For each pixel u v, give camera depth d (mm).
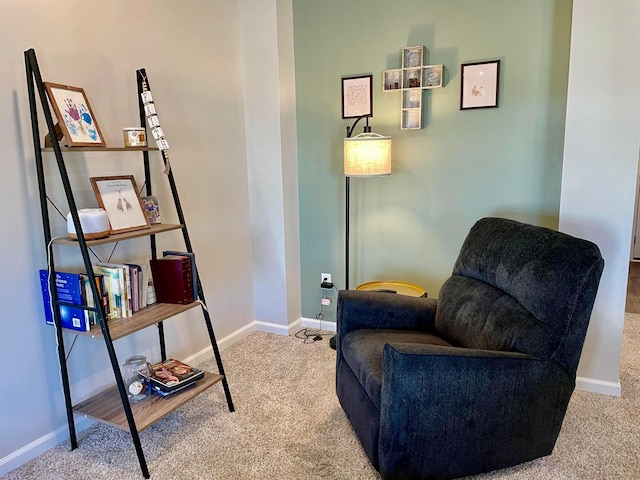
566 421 2270
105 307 2088
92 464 2027
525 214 2783
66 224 2137
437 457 1762
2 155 1889
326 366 2924
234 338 3305
